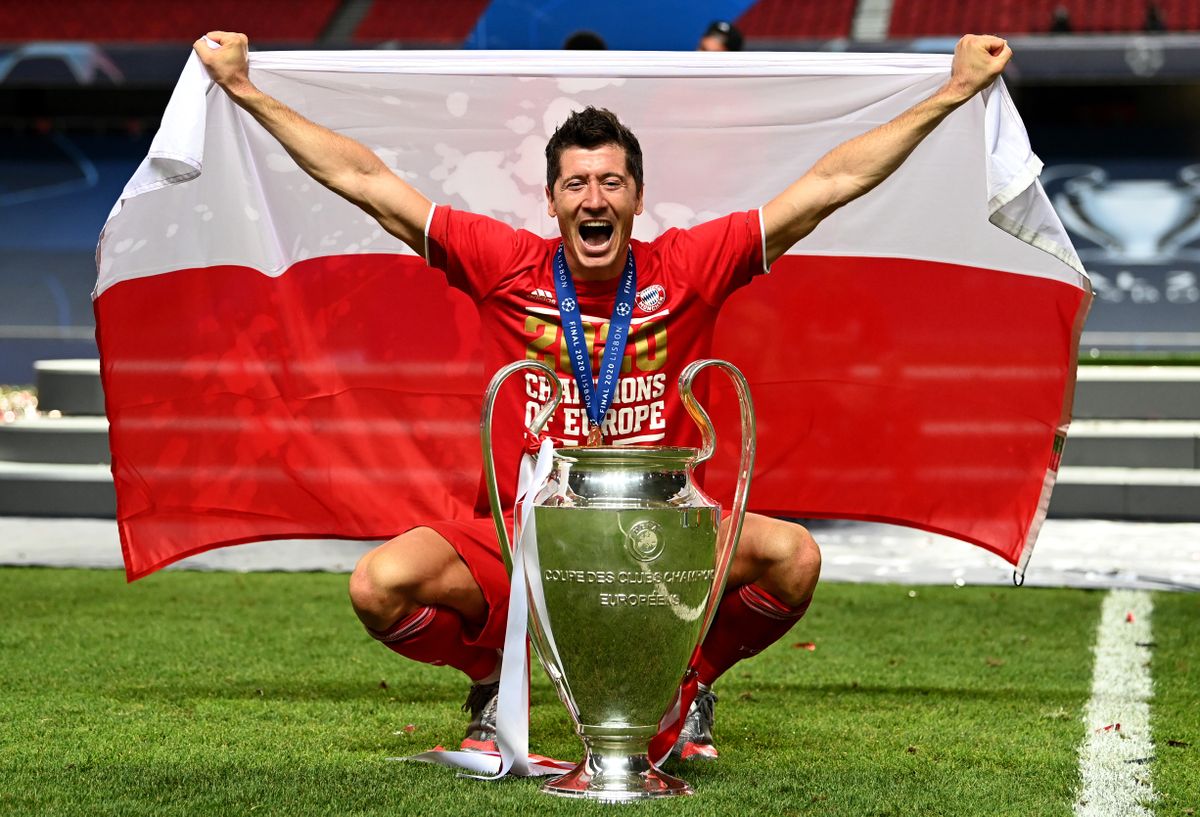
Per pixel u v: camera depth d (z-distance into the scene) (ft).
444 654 18.54
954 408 23.75
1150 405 56.03
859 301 23.79
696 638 17.30
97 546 43.52
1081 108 114.32
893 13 122.93
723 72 23.06
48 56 118.93
